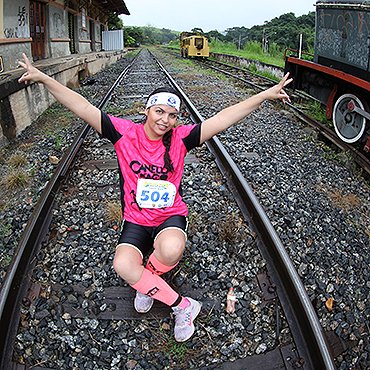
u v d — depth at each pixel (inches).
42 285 128.5
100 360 106.6
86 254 142.3
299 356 106.2
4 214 176.1
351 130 264.4
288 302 120.5
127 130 110.1
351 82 253.8
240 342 111.6
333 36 289.4
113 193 187.8
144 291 108.7
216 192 186.4
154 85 515.2
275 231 142.2
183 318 111.3
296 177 211.6
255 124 309.9
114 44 1317.7
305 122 319.0
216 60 1128.8
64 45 683.4
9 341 108.4
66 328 114.5
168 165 108.9
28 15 481.7
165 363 106.5
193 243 147.3
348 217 179.8
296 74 352.8
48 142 266.2
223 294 126.8
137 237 110.5
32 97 328.5
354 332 117.2
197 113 322.3
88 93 477.4
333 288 130.9
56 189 184.5
